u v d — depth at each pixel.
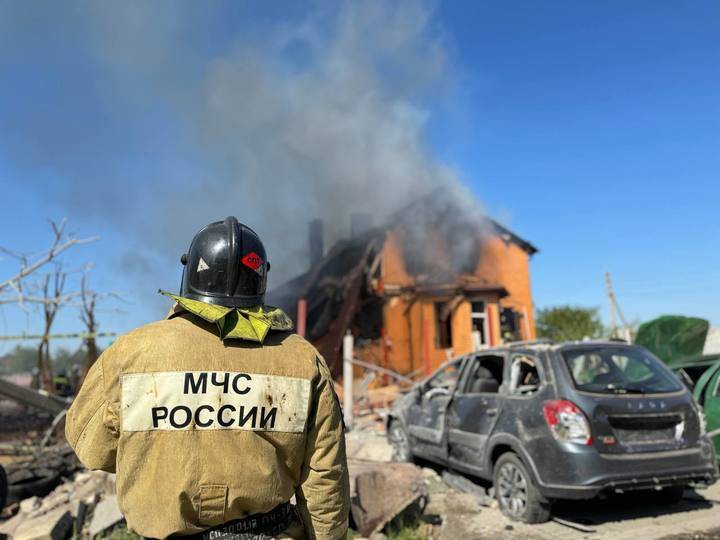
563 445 4.72
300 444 1.67
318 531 1.69
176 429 1.52
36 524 4.93
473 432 5.85
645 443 4.80
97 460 1.60
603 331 30.17
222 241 1.77
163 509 1.49
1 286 8.76
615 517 5.13
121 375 1.55
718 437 6.23
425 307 21.02
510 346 5.95
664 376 5.34
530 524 4.99
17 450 8.88
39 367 11.41
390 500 4.99
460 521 5.20
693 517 5.08
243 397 1.59
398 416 7.66
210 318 1.62
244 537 1.58
